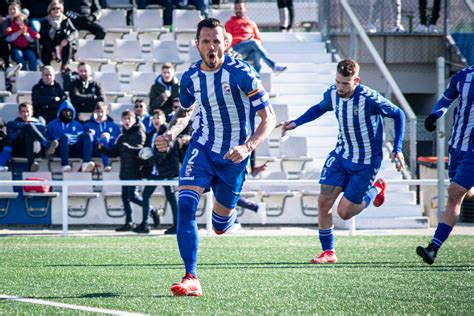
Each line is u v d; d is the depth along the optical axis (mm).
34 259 22609
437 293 16453
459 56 44906
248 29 40281
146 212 32625
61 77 39406
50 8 40656
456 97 20422
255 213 36094
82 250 25219
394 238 30172
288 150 38344
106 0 47281
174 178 32938
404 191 37219
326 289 16922
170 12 45812
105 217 35594
